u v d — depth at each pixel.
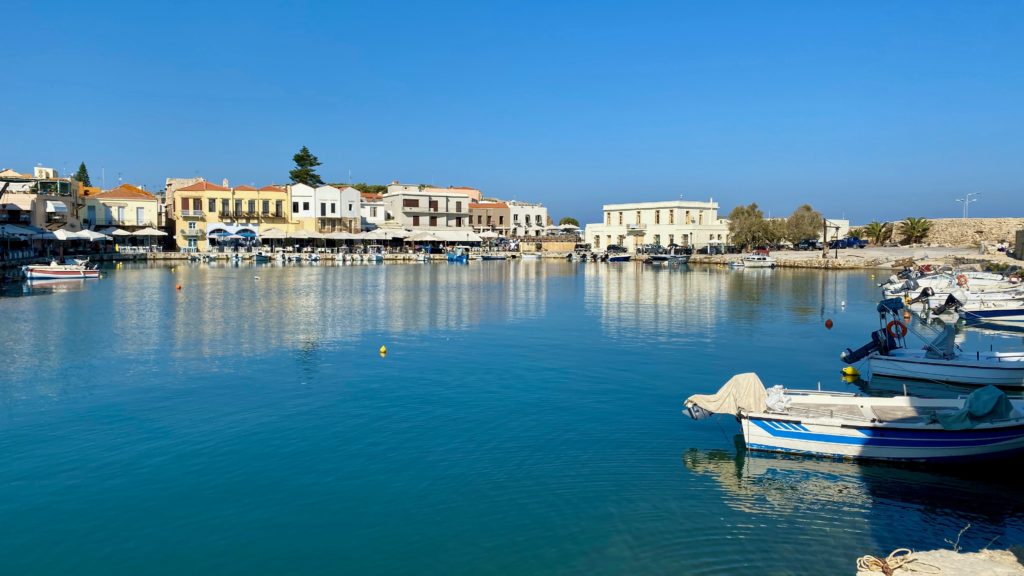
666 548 12.44
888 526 13.24
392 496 14.56
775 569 11.71
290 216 116.69
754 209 117.06
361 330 36.16
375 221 132.00
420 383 24.14
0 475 15.52
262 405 21.14
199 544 12.55
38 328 35.69
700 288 63.47
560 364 27.56
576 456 16.89
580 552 12.30
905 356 24.88
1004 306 40.94
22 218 80.75
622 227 133.00
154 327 36.44
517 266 104.62
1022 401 16.94
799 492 14.76
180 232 108.62
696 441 17.98
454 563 11.95
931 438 15.67
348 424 19.30
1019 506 14.07
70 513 13.71
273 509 13.93
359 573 11.65
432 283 67.69
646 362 28.14
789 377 25.72
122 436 18.17
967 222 108.56
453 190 153.00
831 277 77.88
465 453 17.06
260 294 54.38
